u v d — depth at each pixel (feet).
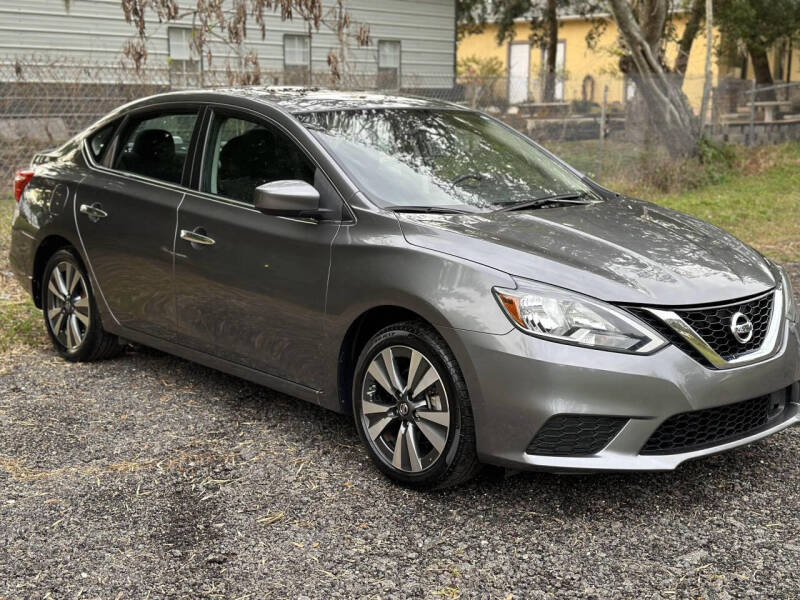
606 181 46.34
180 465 13.33
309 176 13.67
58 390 16.62
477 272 11.53
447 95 61.98
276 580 10.18
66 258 17.81
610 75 89.81
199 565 10.50
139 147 16.69
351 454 13.73
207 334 15.03
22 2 49.57
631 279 11.50
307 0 30.99
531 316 11.08
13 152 40.01
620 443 11.11
